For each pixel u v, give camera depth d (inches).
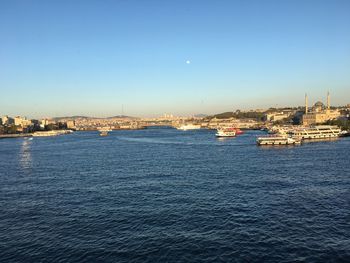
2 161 6688.0
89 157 6978.4
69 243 2224.4
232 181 4003.4
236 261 1929.1
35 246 2194.9
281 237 2235.5
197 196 3309.5
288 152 7017.7
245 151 7440.9
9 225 2603.3
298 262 1907.0
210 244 2148.1
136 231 2393.0
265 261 1924.2
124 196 3388.3
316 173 4426.7
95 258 2001.7
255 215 2677.2
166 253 2038.6
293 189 3518.7
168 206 2987.2
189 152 7504.9
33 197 3469.5
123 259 1979.6
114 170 5098.4
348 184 3718.0
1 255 2081.7
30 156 7514.8
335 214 2667.3
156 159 6353.3
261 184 3796.8
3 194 3639.3
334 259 1931.6
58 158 6929.1
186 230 2389.3
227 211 2795.3
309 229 2363.4
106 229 2452.0
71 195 3506.4
